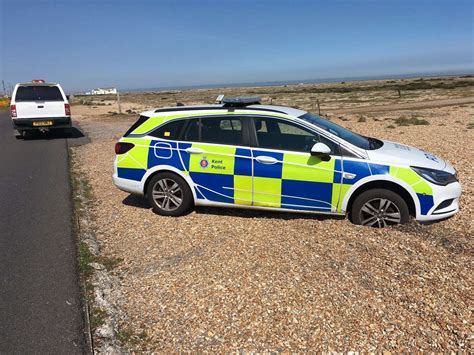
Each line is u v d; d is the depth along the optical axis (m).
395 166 4.51
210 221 5.15
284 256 4.02
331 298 3.25
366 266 3.70
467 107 22.17
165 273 3.86
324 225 4.71
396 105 27.11
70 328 3.10
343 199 4.65
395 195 4.50
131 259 4.21
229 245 4.38
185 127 5.25
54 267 4.11
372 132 13.01
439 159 5.00
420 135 11.92
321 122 5.20
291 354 2.69
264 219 5.11
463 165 7.67
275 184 4.84
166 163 5.26
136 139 5.43
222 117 5.11
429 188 4.43
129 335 2.98
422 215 4.48
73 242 4.73
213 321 3.07
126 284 3.71
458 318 2.90
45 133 15.60
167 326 3.06
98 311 3.29
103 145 12.19
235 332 2.93
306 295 3.32
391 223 4.59
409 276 3.47
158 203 5.46
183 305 3.30
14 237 4.90
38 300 3.49
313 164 4.68
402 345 2.70
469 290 3.21
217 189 5.11
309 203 4.79
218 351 2.75
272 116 4.92
